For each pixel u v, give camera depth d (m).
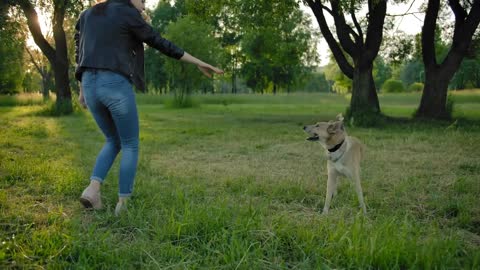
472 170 6.79
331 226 3.72
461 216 4.14
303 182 5.72
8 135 11.01
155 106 34.12
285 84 58.47
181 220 3.66
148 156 7.84
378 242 3.15
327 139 4.54
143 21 4.05
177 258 3.08
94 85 3.97
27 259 2.99
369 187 5.47
